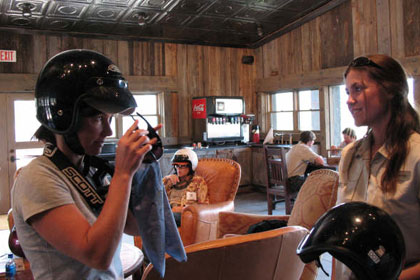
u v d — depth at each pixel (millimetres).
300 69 6348
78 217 762
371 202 1073
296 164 4566
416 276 960
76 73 821
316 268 1867
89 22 5441
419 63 4574
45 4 4680
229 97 6547
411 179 996
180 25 5914
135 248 1917
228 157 6492
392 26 4883
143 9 5137
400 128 1044
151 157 883
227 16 5719
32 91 5566
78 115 814
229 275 1235
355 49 5391
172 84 6555
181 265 1151
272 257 1317
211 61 6930
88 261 736
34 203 757
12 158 5512
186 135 6711
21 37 5477
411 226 1012
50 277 794
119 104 836
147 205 895
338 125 5957
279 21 6242
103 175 964
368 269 730
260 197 6199
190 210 2838
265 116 7262
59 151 850
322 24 5898
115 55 6109
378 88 1066
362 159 1170
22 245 818
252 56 7230
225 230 2592
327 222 803
